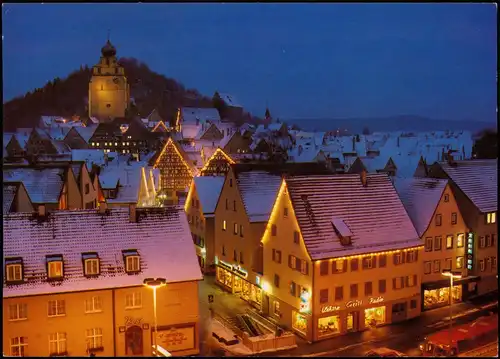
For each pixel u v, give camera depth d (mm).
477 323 42969
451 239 52281
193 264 41562
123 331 39344
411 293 48344
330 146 132375
